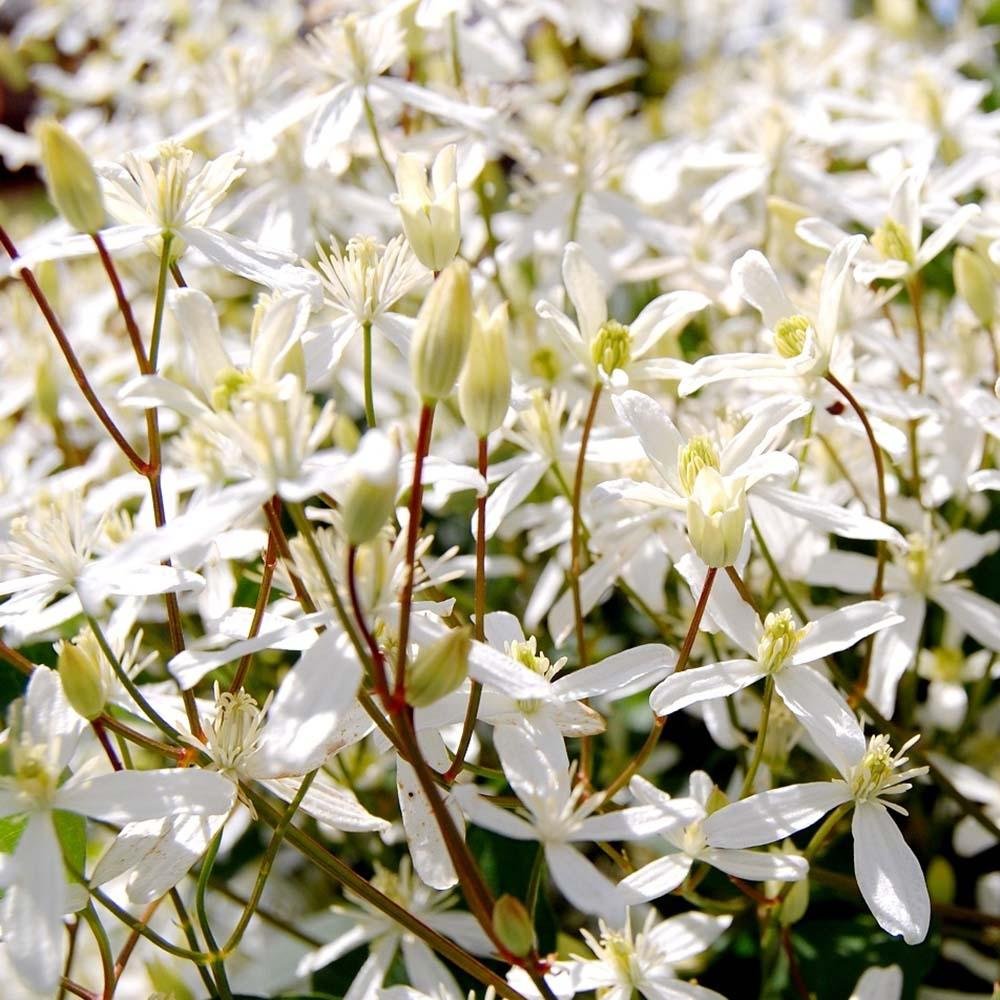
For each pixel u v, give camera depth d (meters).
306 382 0.26
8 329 0.38
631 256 0.36
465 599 0.33
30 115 0.59
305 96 0.34
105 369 0.35
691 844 0.27
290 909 0.34
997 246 0.29
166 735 0.27
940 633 0.34
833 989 0.29
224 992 0.27
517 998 0.26
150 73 0.47
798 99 0.39
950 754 0.33
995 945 0.31
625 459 0.29
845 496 0.31
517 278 0.38
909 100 0.36
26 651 0.31
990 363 0.33
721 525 0.26
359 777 0.32
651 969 0.28
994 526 0.34
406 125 0.36
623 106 0.46
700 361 0.28
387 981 0.30
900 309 0.36
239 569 0.32
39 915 0.25
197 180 0.28
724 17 0.54
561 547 0.33
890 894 0.26
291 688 0.24
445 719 0.26
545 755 0.26
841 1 0.55
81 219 0.26
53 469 0.37
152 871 0.26
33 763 0.25
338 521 0.25
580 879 0.26
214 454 0.29
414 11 0.34
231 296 0.40
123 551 0.24
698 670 0.27
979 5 0.49
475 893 0.24
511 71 0.37
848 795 0.27
